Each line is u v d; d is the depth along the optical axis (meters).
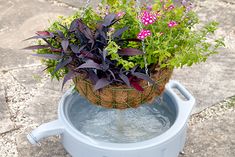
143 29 1.50
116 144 1.58
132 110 1.85
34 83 2.13
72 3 2.66
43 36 1.54
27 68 2.21
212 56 2.28
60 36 1.54
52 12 2.59
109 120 1.82
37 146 1.84
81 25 1.52
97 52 1.51
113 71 1.48
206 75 2.18
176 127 1.64
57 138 1.87
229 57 2.28
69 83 2.13
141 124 1.81
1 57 2.28
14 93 2.08
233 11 2.59
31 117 1.97
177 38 1.56
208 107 2.01
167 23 1.56
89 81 1.50
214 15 2.56
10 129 1.92
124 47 1.54
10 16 2.56
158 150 1.60
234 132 1.90
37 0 2.70
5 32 2.45
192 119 1.96
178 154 1.78
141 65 1.50
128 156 1.58
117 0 1.63
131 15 1.55
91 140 1.59
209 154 1.82
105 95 1.51
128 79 1.46
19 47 2.34
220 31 2.44
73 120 1.79
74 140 1.62
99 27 1.51
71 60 1.48
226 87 2.11
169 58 1.53
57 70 1.48
